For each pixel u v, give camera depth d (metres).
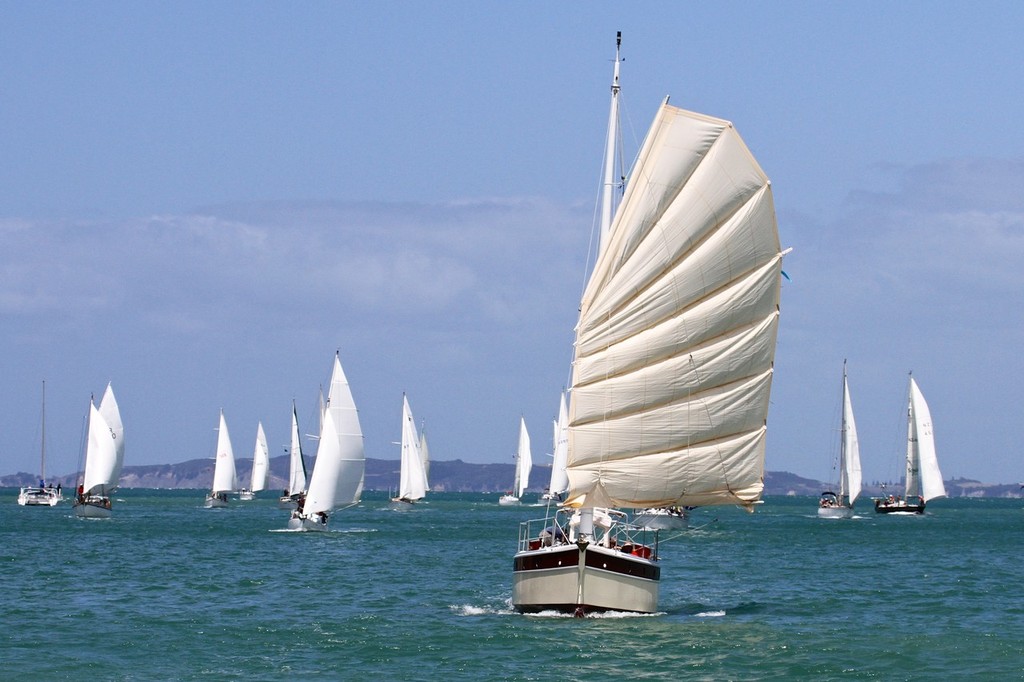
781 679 65.00
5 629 81.75
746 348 82.56
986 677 65.75
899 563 148.38
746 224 81.75
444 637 76.56
